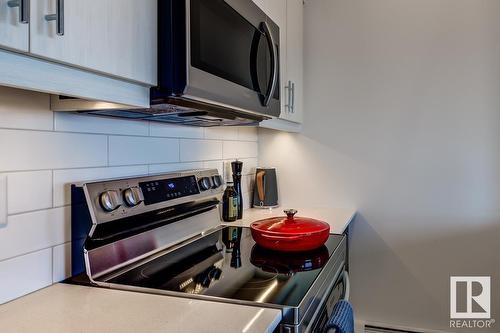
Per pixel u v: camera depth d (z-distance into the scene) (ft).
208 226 5.64
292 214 5.01
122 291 3.28
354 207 7.62
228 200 6.39
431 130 7.11
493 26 6.73
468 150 6.91
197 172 5.41
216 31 3.67
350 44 7.58
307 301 3.20
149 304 2.99
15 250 3.07
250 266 4.04
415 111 7.20
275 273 3.80
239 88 4.09
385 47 7.36
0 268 2.96
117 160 4.19
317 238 4.56
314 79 7.82
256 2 5.04
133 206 3.98
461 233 6.98
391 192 7.39
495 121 6.75
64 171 3.51
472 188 6.91
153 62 3.11
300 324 2.95
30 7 2.04
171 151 5.19
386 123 7.38
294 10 7.07
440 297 7.13
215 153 6.42
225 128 6.78
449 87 6.98
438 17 7.02
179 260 4.24
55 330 2.52
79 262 3.58
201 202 5.50
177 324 2.61
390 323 7.41
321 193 7.84
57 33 2.17
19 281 3.11
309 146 7.89
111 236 3.76
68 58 2.30
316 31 7.78
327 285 4.14
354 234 7.60
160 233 4.54
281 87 6.36
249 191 7.82
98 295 3.18
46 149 3.34
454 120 6.97
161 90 3.18
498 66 6.71
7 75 2.05
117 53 2.71
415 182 7.23
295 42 7.16
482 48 6.79
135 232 4.10
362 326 7.48
